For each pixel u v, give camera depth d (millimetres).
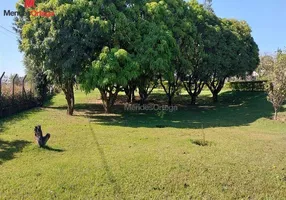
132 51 16312
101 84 14305
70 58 14195
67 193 5250
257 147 8867
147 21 17156
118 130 11617
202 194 5359
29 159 7215
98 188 5457
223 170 6500
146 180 5852
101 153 7766
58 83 16516
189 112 19922
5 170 6379
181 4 21391
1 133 10609
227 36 24812
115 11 15711
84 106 22469
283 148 8828
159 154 7645
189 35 20438
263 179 6086
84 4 14820
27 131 11086
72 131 11148
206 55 22266
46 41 13969
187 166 6676
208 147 8672
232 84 33750
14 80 16969
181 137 10234
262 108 20812
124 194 5258
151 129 12062
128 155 7516
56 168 6453
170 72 17953
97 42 15094
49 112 18031
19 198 5055
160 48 15734
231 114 18859
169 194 5312
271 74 16719
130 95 24578
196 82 25016
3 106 14742
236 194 5410
